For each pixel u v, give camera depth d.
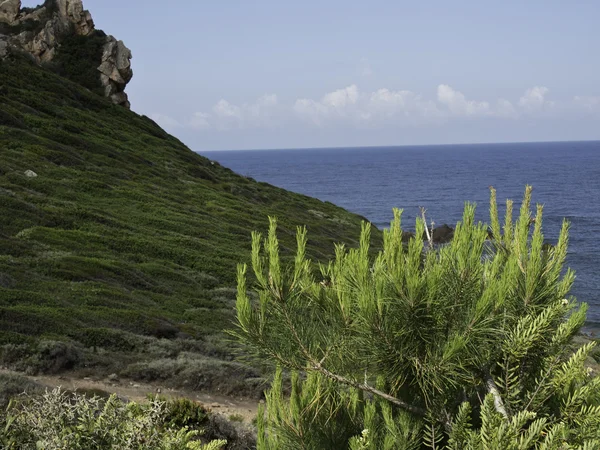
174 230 43.59
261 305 4.92
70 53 89.62
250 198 68.44
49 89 75.69
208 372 20.28
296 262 5.14
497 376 5.14
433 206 124.88
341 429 5.53
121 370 19.92
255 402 19.36
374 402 5.41
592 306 43.88
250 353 5.02
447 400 5.09
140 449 5.48
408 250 4.79
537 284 5.03
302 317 5.05
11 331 20.55
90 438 5.25
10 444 5.06
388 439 4.97
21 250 30.03
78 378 18.92
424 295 4.71
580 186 168.12
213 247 40.72
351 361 5.00
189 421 12.48
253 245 5.07
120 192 49.34
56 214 37.78
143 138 77.38
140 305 27.09
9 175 43.56
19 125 57.72
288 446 5.39
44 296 24.48
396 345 4.79
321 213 72.31
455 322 4.85
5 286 24.98
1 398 13.41
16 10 91.12
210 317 27.75
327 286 5.33
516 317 4.99
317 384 5.41
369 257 5.33
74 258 30.41
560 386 4.99
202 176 70.81
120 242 36.12
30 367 18.52
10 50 79.31
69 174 49.62
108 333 22.20
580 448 4.48
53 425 5.25
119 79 89.19
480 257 4.91
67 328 21.83
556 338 4.96
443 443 5.15
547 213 107.12
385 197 155.75
